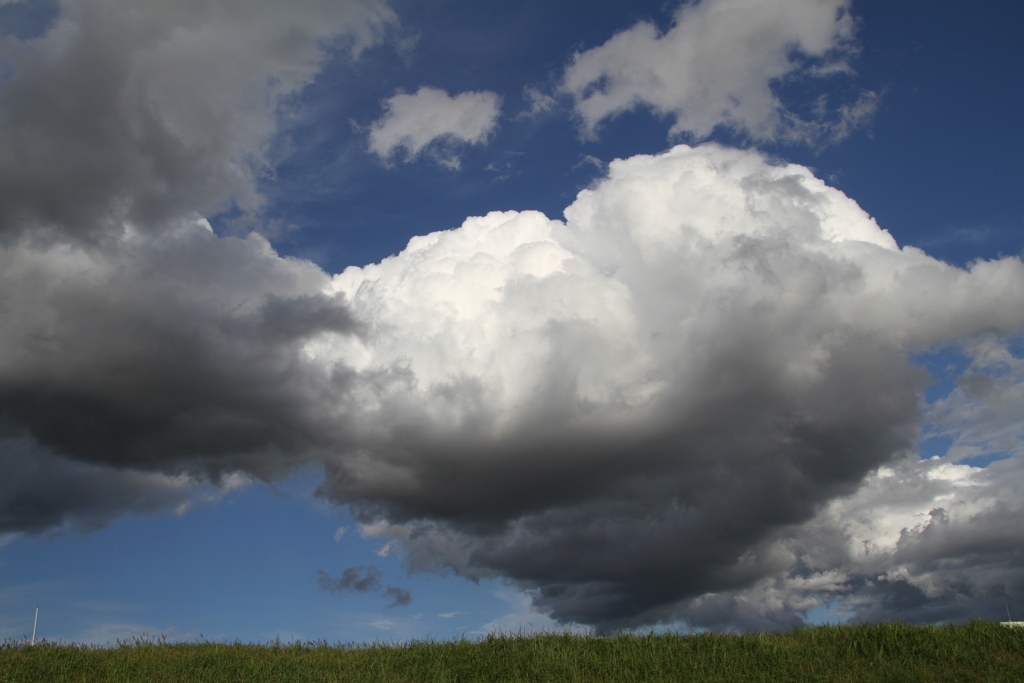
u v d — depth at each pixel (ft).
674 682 41.70
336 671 48.03
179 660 51.26
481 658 48.67
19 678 45.93
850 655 44.93
